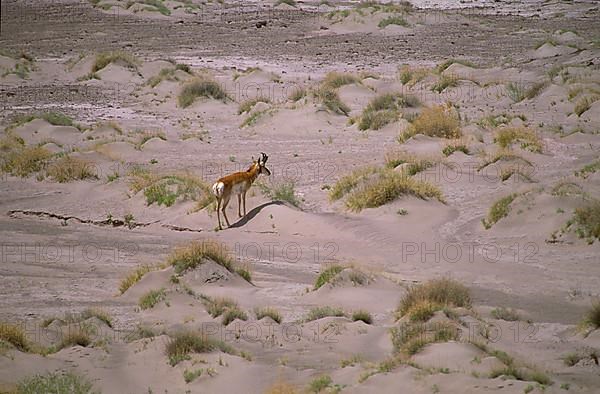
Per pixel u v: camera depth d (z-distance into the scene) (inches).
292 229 2320.4
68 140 3506.4
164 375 1316.4
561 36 5698.8
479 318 1542.8
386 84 4456.2
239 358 1349.7
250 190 2546.8
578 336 1462.8
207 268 1872.5
